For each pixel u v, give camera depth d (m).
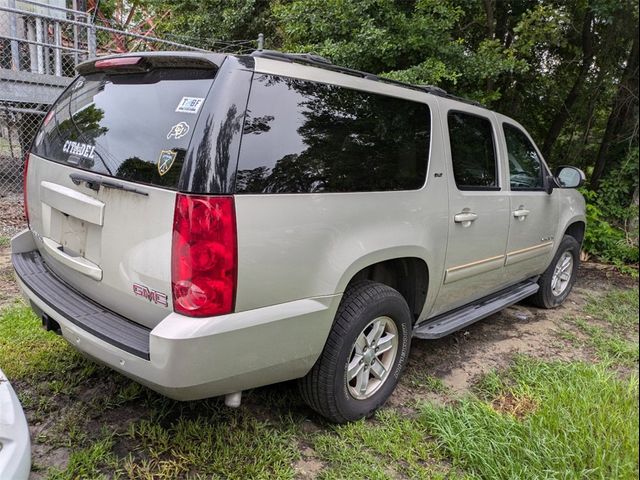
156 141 2.18
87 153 2.47
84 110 2.67
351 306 2.63
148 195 2.10
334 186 2.45
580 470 2.47
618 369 3.79
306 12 7.59
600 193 7.63
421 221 2.94
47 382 2.97
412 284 3.15
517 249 4.06
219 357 2.07
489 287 3.92
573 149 9.23
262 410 2.88
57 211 2.66
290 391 3.06
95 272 2.36
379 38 6.74
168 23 13.92
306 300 2.35
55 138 2.81
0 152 8.45
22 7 8.69
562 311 5.05
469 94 7.54
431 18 6.93
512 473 2.40
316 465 2.49
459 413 2.88
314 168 2.37
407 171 2.88
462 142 3.38
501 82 8.73
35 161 2.94
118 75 2.59
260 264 2.14
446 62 7.14
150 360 2.01
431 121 3.09
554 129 9.37
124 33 7.38
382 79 2.93
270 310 2.22
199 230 1.99
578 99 8.91
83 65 2.78
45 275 2.79
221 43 11.85
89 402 2.81
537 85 8.97
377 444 2.64
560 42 7.59
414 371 3.52
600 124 9.05
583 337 4.38
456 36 8.42
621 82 7.78
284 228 2.21
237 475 2.34
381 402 2.93
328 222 2.40
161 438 2.53
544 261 4.65
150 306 2.16
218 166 2.02
